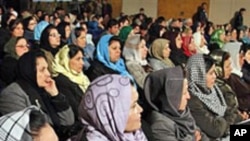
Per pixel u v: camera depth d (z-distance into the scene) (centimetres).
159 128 323
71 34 717
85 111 240
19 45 527
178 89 330
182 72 335
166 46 669
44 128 196
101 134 236
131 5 2109
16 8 1530
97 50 579
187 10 2050
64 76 457
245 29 1616
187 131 334
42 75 366
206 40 1226
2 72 446
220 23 2002
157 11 2088
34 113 198
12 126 190
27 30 774
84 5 1808
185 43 902
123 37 856
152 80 334
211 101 400
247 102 552
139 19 1341
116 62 585
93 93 238
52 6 1766
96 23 1159
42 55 371
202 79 399
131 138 242
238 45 695
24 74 361
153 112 331
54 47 582
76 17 1373
